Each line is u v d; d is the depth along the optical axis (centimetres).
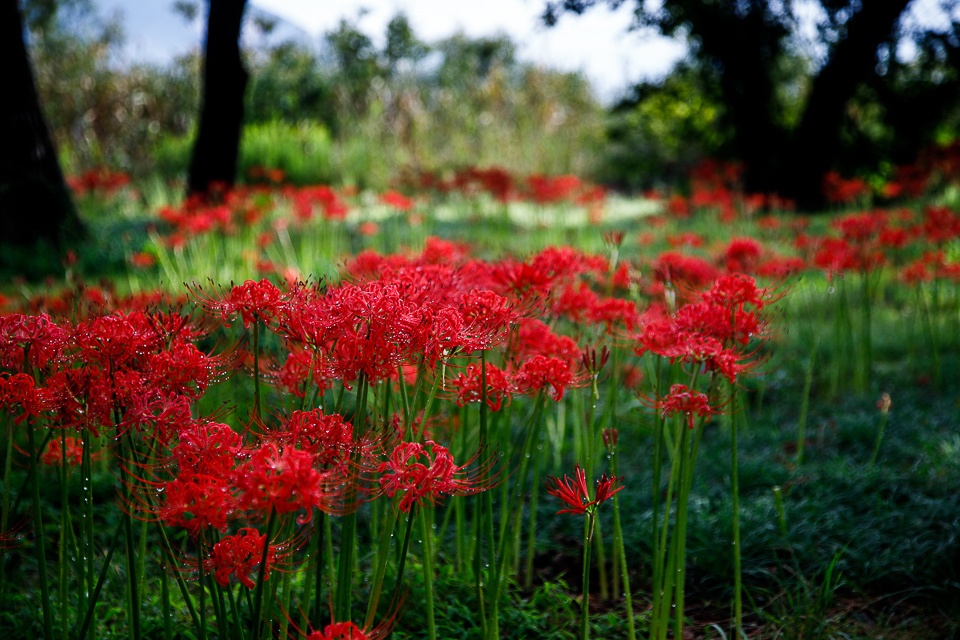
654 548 207
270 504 122
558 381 190
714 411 193
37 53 1734
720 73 1416
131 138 1750
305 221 738
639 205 1502
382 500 250
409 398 246
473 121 1891
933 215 493
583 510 171
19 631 222
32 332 157
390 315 151
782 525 283
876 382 487
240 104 1086
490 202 1247
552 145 1831
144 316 166
